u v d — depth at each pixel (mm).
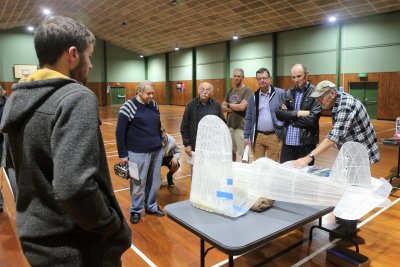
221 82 17359
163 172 4918
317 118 2895
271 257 2236
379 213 3215
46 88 891
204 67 18375
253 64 15586
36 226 898
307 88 2930
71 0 12883
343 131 2238
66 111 846
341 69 12477
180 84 20234
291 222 1510
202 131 1617
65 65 969
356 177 1732
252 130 3414
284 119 2949
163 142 3416
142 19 15203
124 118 2887
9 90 17766
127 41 20016
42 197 905
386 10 10703
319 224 2643
